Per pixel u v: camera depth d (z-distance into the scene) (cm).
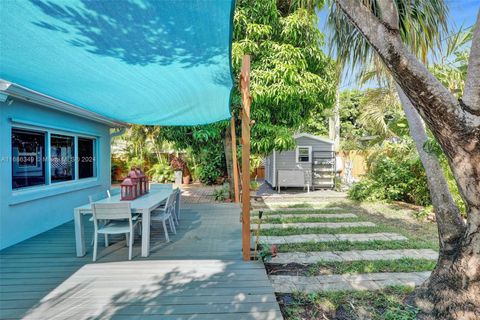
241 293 268
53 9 183
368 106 853
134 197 453
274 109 782
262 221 594
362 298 276
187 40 228
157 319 227
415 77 203
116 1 175
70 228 518
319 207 756
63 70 291
